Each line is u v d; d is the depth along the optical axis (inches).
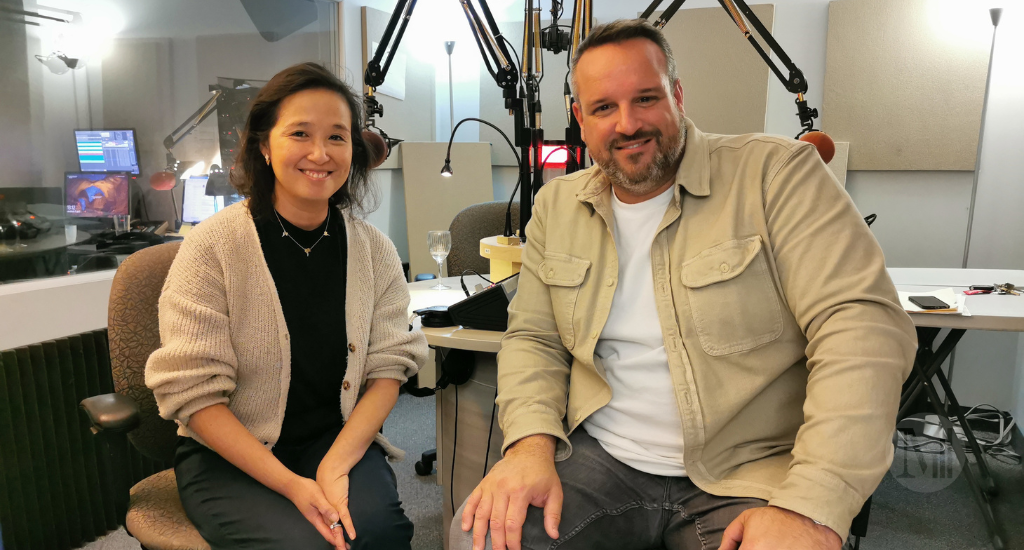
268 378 52.3
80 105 92.1
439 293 82.8
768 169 47.1
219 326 50.0
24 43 84.9
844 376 39.1
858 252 42.9
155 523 48.6
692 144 49.5
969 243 122.6
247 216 53.0
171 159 107.1
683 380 45.9
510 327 55.1
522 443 47.3
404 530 48.8
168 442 57.2
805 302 43.1
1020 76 116.0
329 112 50.9
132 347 55.1
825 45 129.3
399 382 57.4
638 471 47.6
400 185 150.4
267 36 122.0
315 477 50.5
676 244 48.2
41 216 86.1
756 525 36.9
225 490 48.3
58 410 78.2
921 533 82.2
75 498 79.9
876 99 125.9
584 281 51.4
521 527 42.3
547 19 141.3
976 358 116.3
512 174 154.5
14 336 75.6
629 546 46.4
